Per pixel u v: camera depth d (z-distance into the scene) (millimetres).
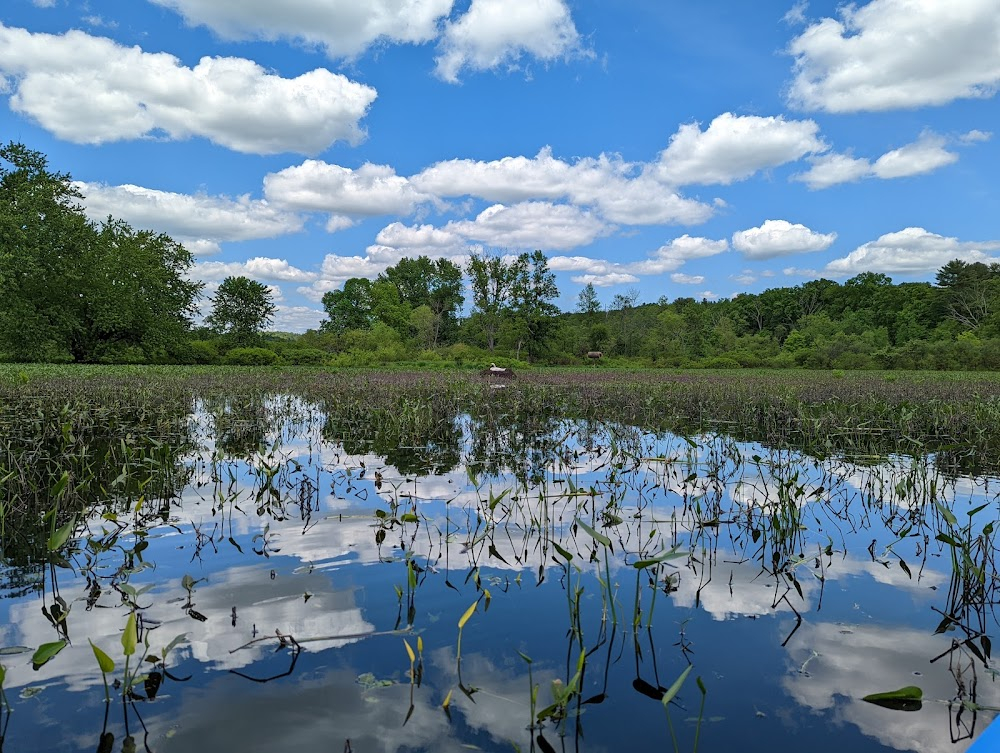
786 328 94375
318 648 2914
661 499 5918
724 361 51219
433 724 2340
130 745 2188
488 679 2682
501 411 12789
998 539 4785
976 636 3129
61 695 2510
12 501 5270
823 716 2436
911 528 4934
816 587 3771
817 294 96500
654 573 3971
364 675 2682
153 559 4094
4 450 7230
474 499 5730
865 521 5270
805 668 2801
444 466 7270
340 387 17250
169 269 45531
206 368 30516
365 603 3432
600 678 2707
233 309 55062
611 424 11055
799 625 3240
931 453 8430
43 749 2162
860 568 4109
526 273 71500
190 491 5914
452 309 87625
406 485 6273
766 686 2654
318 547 4355
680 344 68562
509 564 4078
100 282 38812
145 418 10891
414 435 9336
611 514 5230
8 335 34500
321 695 2525
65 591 3566
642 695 2580
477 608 3383
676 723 2385
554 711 2406
